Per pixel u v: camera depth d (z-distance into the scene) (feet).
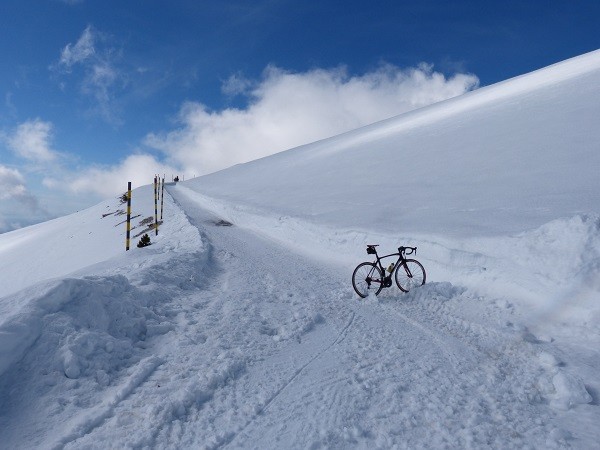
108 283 20.84
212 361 16.99
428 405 13.87
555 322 21.31
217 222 85.87
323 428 12.54
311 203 69.67
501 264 27.71
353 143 145.38
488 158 62.03
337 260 45.37
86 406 13.57
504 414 13.25
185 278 29.43
